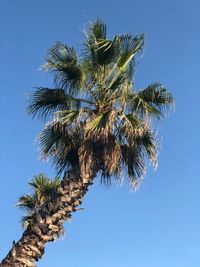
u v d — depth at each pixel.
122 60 16.22
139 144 15.84
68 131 15.89
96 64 16.25
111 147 15.12
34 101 16.31
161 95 16.12
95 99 16.02
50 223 14.25
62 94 16.17
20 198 21.88
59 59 16.08
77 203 14.70
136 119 15.53
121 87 15.81
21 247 14.04
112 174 15.66
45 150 16.17
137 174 15.96
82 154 15.02
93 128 15.10
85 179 14.82
